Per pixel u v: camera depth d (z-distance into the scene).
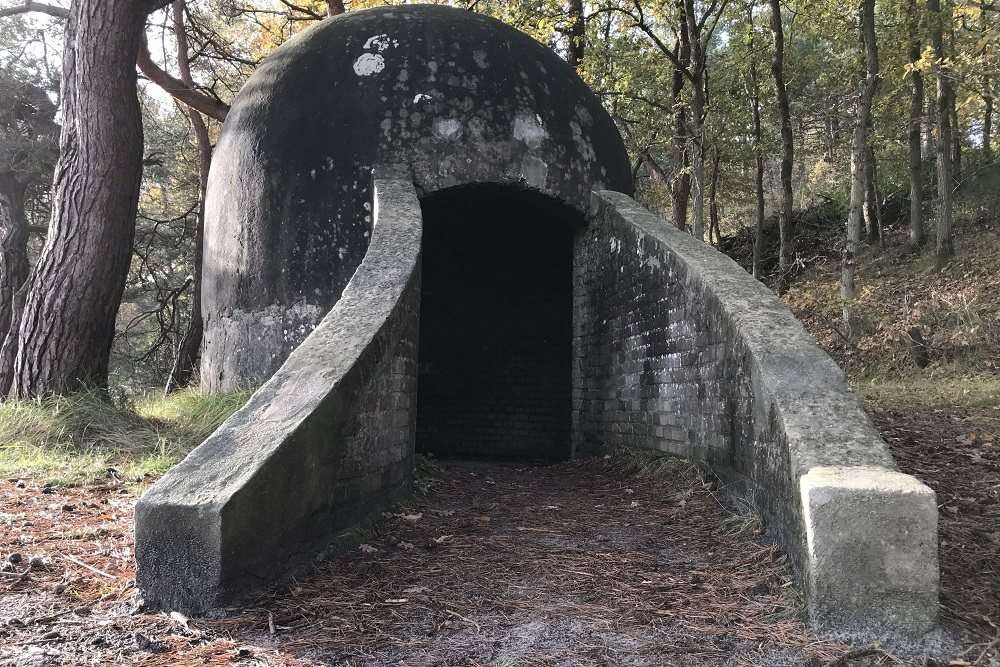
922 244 14.23
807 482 2.60
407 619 2.69
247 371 6.41
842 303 10.59
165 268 21.62
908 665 2.27
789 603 2.71
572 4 13.53
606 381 6.71
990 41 8.00
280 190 6.36
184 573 2.66
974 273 11.73
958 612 2.62
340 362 3.68
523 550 3.64
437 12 7.15
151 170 19.88
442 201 9.64
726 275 4.65
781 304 4.17
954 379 8.62
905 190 17.45
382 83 6.48
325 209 6.23
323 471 3.35
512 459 9.51
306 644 2.44
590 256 7.13
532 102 6.86
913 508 2.44
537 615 2.75
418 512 4.41
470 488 5.60
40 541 3.46
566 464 7.12
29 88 15.00
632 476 5.63
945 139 12.59
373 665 2.30
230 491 2.73
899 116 14.51
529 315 10.12
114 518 3.87
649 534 3.91
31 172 14.73
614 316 6.49
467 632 2.58
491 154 6.55
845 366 10.48
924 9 10.95
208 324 6.98
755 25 13.92
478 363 10.40
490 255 10.33
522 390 10.09
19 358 6.37
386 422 4.20
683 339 4.98
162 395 8.58
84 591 2.85
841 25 12.66
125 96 6.60
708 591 2.96
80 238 6.41
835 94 16.19
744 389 3.83
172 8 12.87
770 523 3.37
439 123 6.44
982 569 3.09
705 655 2.37
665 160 19.69
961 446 5.38
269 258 6.35
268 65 7.09
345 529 3.61
